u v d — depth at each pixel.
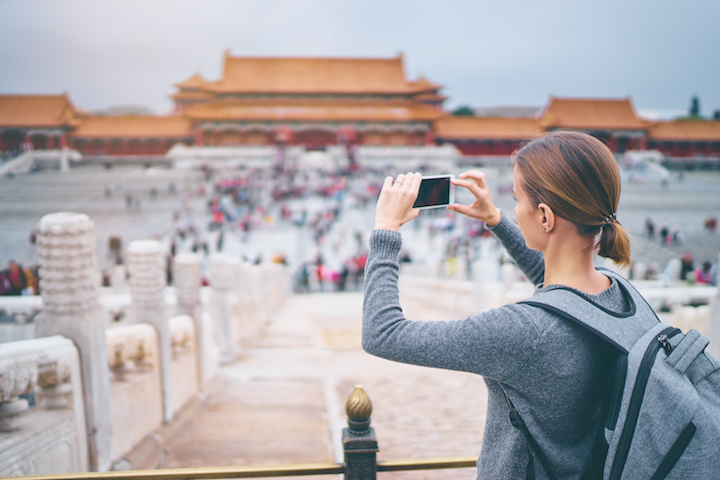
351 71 105.81
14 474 2.77
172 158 89.19
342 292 24.44
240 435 4.88
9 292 18.75
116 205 54.94
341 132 102.06
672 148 107.06
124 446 4.11
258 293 12.95
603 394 1.32
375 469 1.89
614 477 1.20
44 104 99.62
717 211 54.84
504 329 1.26
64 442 3.19
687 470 1.15
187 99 119.00
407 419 4.97
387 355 1.34
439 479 3.50
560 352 1.24
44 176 78.69
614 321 1.28
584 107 105.50
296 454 4.43
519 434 1.35
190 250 34.72
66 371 3.22
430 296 18.22
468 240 34.53
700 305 10.80
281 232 41.44
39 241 3.31
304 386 6.82
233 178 74.38
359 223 44.97
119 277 16.20
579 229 1.38
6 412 2.88
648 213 53.16
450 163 92.25
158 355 4.81
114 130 100.06
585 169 1.32
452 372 6.97
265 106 101.62
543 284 1.51
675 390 1.17
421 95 113.81
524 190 1.44
